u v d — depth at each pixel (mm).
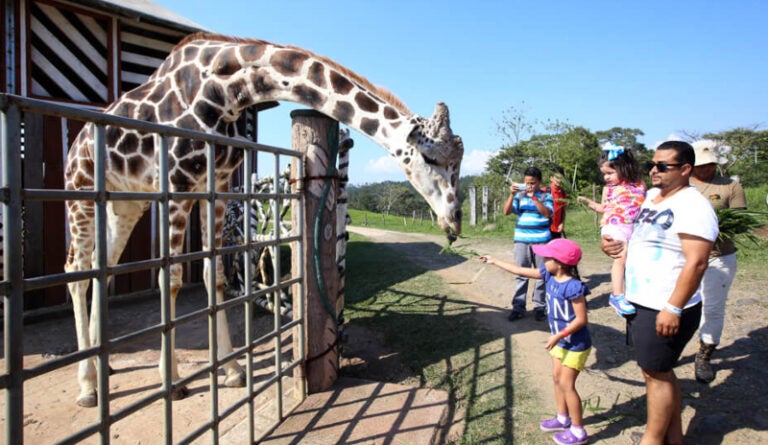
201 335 5195
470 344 4293
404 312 5445
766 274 6145
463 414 3053
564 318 2730
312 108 3543
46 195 1548
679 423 2590
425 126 3246
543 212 4715
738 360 3600
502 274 7488
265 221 5648
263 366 4188
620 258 3375
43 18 5984
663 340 2381
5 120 1429
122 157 3625
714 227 2223
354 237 13977
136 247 6641
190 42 4082
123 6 5906
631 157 3391
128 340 1857
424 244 11961
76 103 6121
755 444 2592
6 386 1460
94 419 3318
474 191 16891
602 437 2754
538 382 3469
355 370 3898
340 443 2670
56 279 1578
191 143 3461
